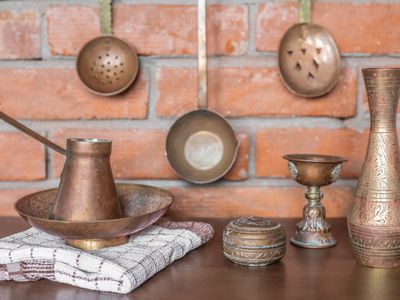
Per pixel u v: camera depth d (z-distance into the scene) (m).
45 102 0.94
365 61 0.93
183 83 0.94
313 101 0.94
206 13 0.92
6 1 0.93
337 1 0.93
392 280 0.65
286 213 0.95
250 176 0.95
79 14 0.93
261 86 0.94
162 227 0.80
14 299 0.60
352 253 0.75
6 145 0.95
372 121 0.69
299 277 0.66
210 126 0.92
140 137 0.94
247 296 0.61
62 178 0.73
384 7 0.92
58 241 0.73
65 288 0.63
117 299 0.60
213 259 0.73
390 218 0.67
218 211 0.95
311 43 0.92
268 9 0.93
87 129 0.94
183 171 0.92
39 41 0.93
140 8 0.92
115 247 0.71
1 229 0.84
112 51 0.92
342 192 0.95
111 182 0.73
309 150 0.95
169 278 0.66
